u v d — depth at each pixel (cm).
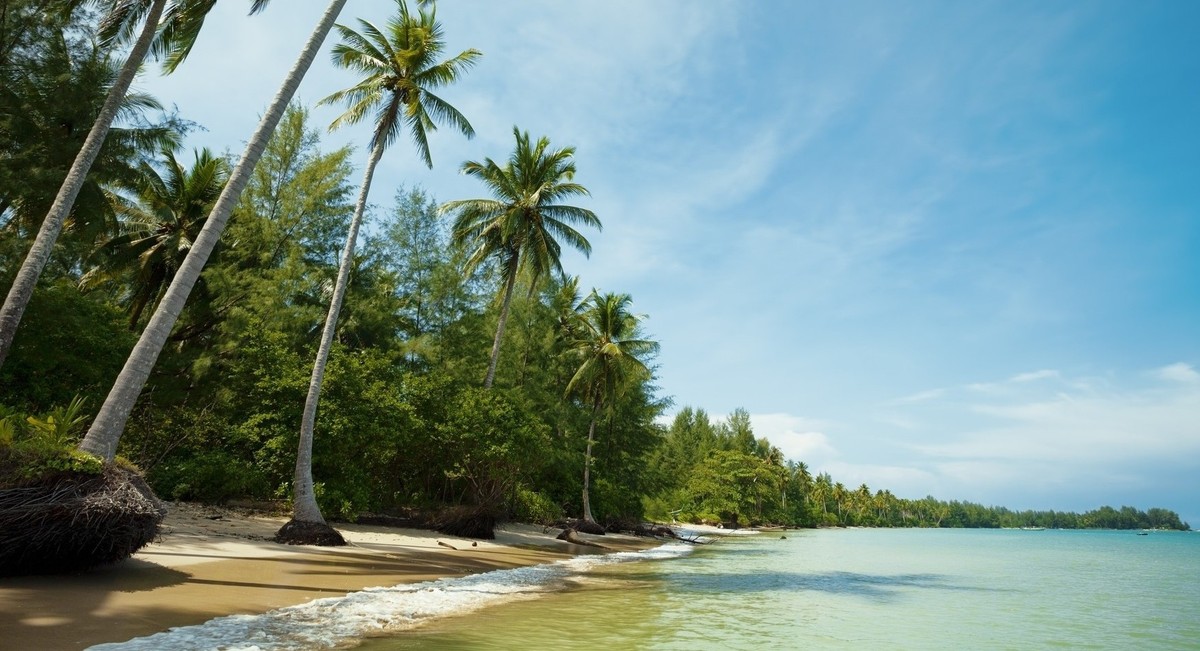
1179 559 3928
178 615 737
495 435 2477
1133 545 6919
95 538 865
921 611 1345
